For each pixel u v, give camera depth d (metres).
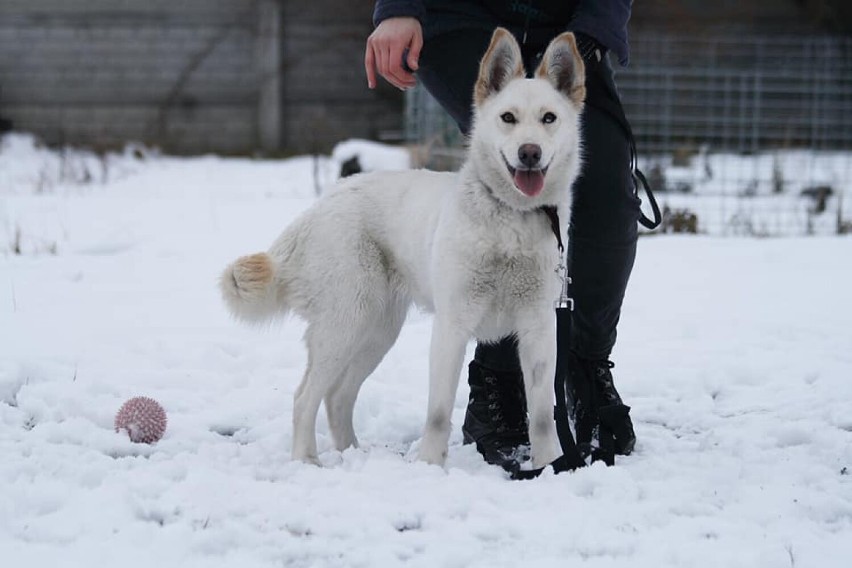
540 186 3.77
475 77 4.29
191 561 2.92
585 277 4.20
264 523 3.20
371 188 4.25
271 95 17.27
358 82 17.44
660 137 16.03
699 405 4.79
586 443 4.11
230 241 8.77
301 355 5.57
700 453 4.04
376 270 4.19
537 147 3.73
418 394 4.97
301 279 4.18
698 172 13.92
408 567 2.90
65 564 2.85
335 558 2.97
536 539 3.11
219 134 17.42
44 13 17.05
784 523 3.27
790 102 16.38
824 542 3.10
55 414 4.33
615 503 3.38
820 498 3.45
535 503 3.38
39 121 17.20
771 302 6.86
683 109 16.06
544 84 3.98
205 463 3.78
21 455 3.76
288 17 17.27
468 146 4.18
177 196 12.18
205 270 7.62
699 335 6.05
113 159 15.64
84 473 3.56
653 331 6.13
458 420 4.71
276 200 11.69
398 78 4.14
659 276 7.70
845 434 4.23
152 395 4.77
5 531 3.09
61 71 17.16
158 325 6.04
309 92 17.44
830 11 16.95
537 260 3.87
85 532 3.09
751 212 10.73
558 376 3.80
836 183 12.92
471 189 3.90
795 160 14.97
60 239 8.84
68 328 5.85
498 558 2.98
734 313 6.55
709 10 16.84
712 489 3.55
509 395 4.31
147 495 3.41
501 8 4.32
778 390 4.99
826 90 16.11
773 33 16.98
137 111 17.31
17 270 7.48
